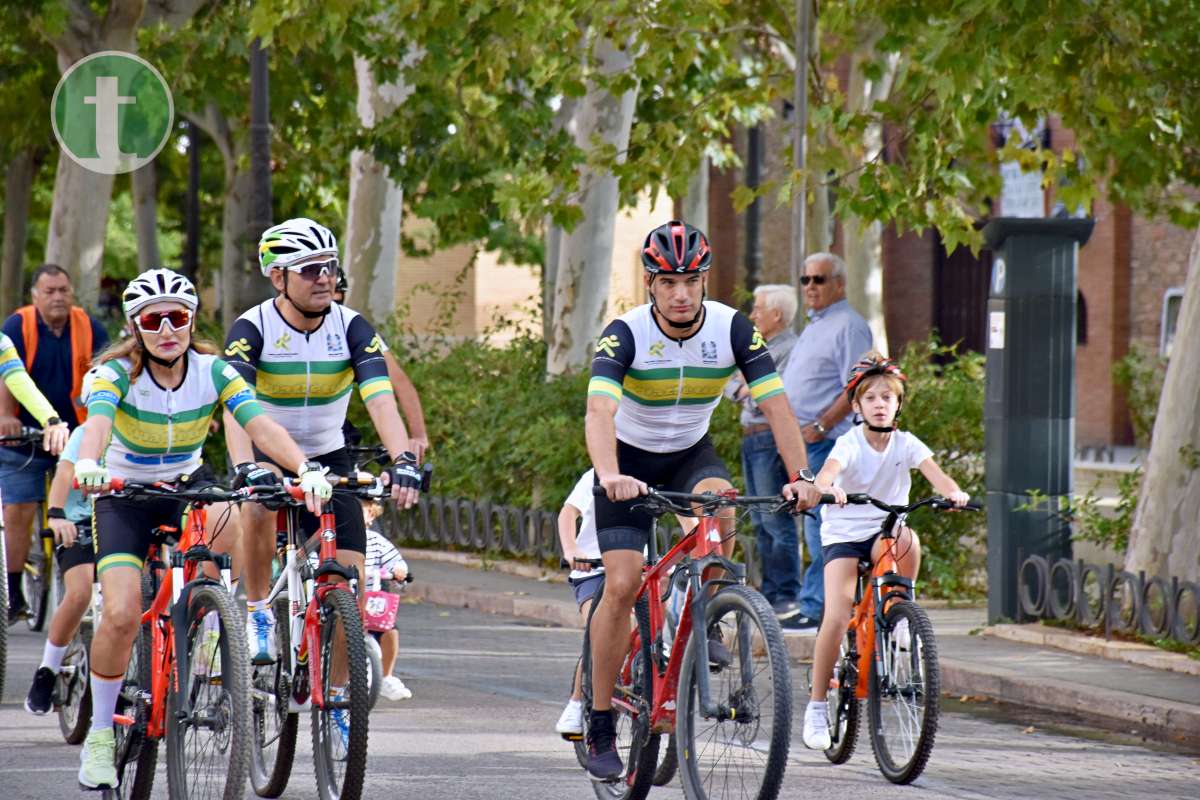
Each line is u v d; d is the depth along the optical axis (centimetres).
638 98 3083
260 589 1170
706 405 1086
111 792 1083
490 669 1728
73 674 1292
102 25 3747
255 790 1127
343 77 4191
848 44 3334
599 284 2775
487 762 1246
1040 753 1310
